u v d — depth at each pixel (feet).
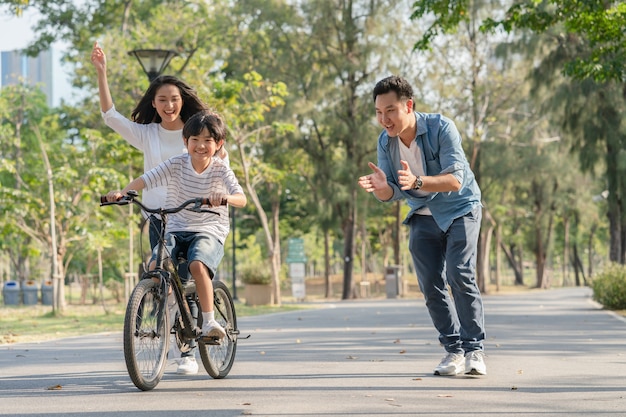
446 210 30.09
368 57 173.68
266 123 171.32
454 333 31.48
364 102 178.60
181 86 30.63
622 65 77.97
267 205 254.47
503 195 247.09
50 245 113.29
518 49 147.95
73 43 175.11
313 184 189.57
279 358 38.37
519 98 185.26
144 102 30.96
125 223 121.39
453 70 180.96
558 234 341.21
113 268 191.42
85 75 142.41
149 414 22.71
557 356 39.78
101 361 37.99
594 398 25.64
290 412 22.94
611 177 137.90
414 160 30.25
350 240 196.24
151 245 29.43
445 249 31.14
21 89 173.58
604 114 135.64
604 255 425.69
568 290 241.35
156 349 27.35
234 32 170.60
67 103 154.40
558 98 136.87
